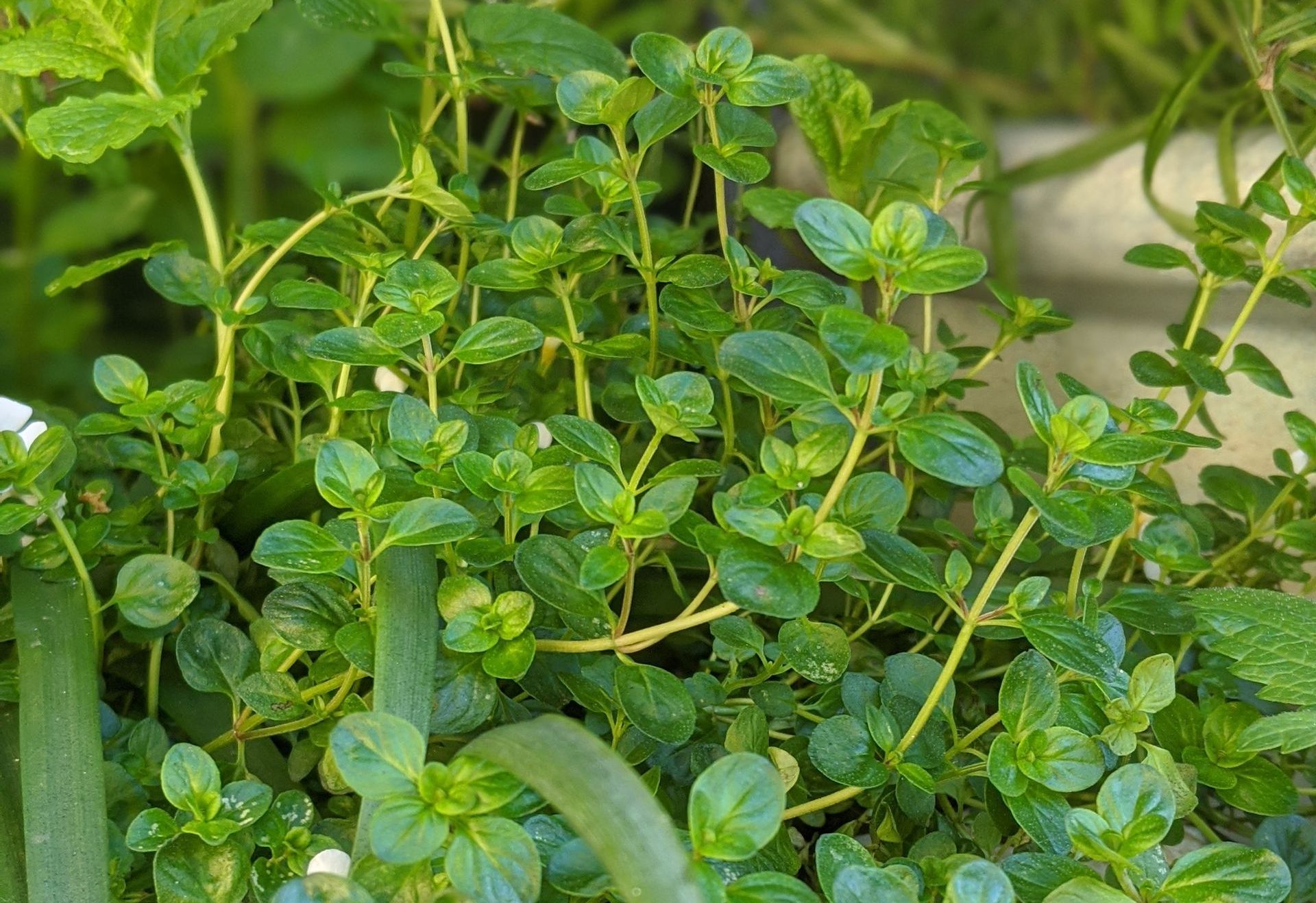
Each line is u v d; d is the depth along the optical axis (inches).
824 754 18.0
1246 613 19.2
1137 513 20.7
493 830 16.8
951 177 23.1
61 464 19.3
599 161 19.6
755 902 16.8
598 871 16.9
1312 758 19.9
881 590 20.2
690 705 17.9
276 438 21.9
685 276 19.2
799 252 26.0
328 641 18.2
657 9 29.0
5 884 17.8
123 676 19.6
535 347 18.9
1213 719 18.8
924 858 17.8
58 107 19.5
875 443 22.2
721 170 18.8
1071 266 27.2
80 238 26.5
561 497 18.2
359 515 17.8
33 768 17.8
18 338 26.5
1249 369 20.3
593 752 16.7
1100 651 17.8
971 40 29.6
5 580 19.5
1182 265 20.4
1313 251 23.5
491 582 18.9
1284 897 17.4
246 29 20.6
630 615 20.0
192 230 27.8
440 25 21.1
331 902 16.6
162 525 20.5
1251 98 25.7
